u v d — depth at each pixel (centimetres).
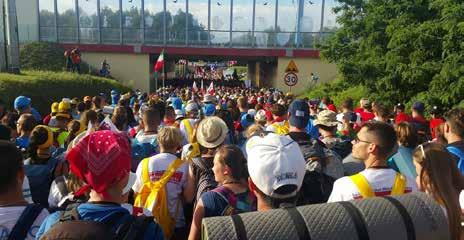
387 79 1652
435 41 1458
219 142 402
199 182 391
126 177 232
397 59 1588
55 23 3225
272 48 3253
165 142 426
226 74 5031
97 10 3212
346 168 422
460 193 267
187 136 628
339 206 169
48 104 1633
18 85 1438
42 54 2936
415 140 421
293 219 161
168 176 405
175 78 4203
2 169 252
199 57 3462
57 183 379
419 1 1742
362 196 294
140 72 3241
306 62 3231
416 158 269
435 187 254
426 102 1378
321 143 402
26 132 557
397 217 167
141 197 400
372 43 1967
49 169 427
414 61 1517
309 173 366
